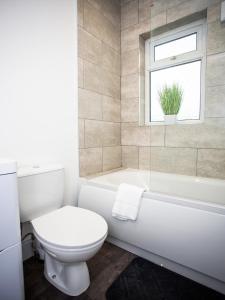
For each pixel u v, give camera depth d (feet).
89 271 4.17
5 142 4.15
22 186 3.79
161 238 4.12
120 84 7.30
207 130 5.61
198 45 5.92
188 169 5.98
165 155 6.40
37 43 4.65
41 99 4.80
